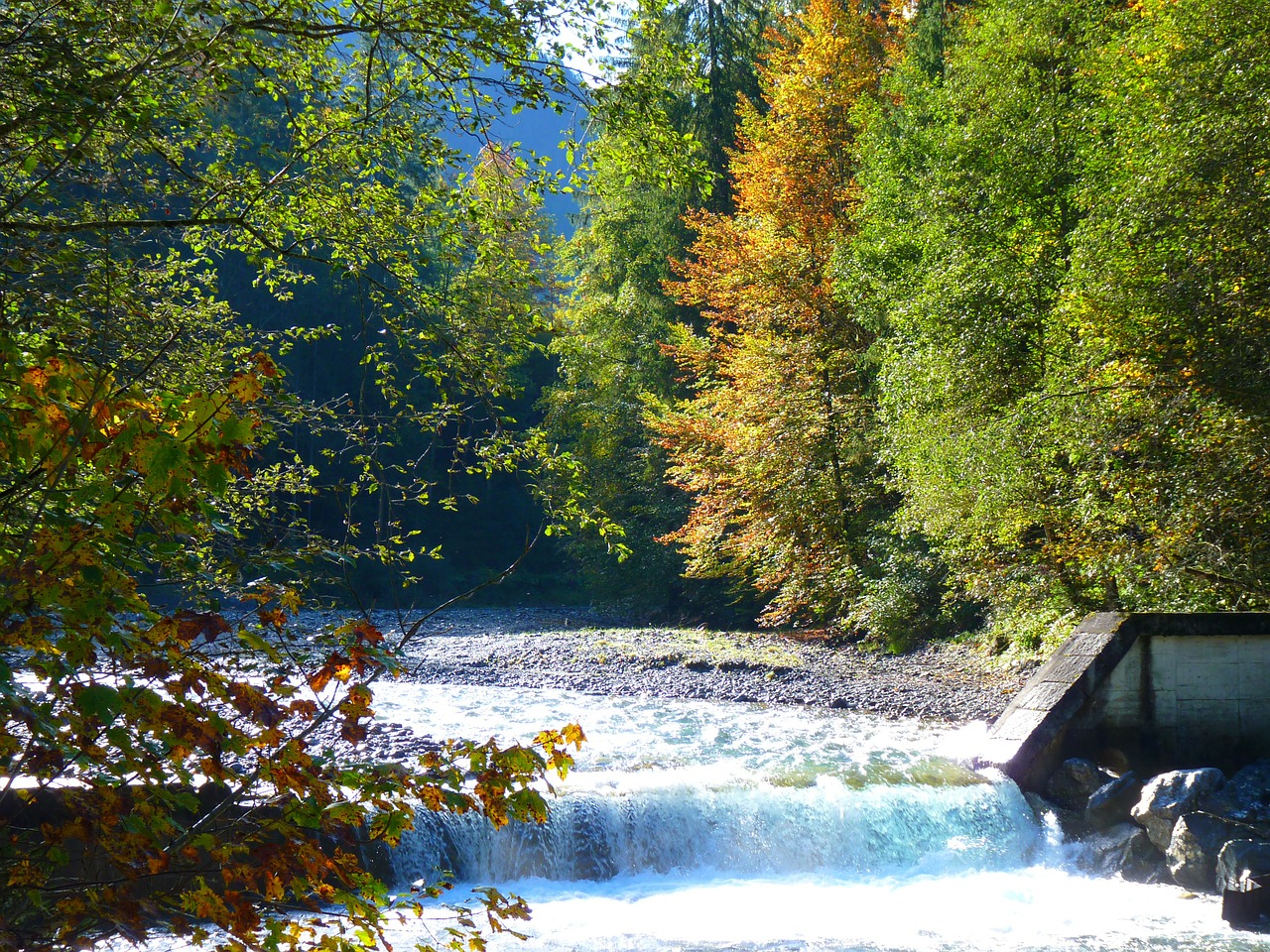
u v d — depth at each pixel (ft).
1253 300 39.83
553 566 167.53
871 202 71.05
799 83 89.97
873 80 89.10
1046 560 54.29
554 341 21.08
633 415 114.11
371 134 18.16
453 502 18.16
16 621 7.67
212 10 13.99
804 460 81.20
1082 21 55.11
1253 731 38.73
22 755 7.79
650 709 52.54
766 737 44.73
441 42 16.20
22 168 13.11
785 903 29.19
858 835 32.96
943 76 72.59
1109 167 49.75
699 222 93.86
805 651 73.20
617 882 30.50
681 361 99.25
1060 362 50.88
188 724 8.06
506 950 24.81
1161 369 41.96
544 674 64.75
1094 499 46.65
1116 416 43.52
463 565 157.48
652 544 109.09
